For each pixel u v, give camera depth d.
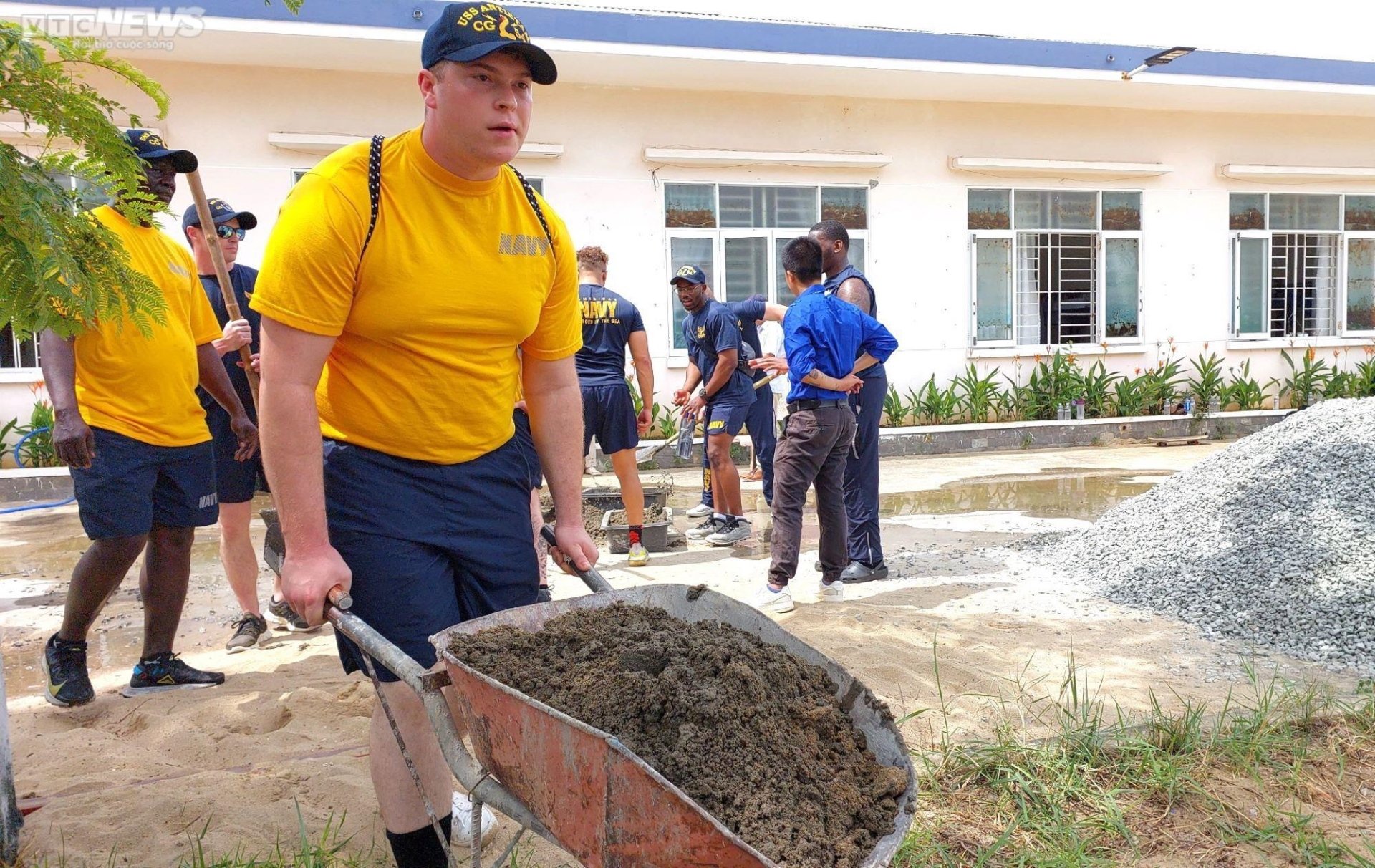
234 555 4.77
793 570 5.23
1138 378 15.12
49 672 3.99
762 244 13.70
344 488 2.39
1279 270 16.16
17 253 2.46
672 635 2.12
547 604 2.33
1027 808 3.02
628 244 13.10
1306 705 3.77
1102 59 13.52
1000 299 14.94
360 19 10.66
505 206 2.40
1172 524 6.30
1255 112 15.59
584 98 12.84
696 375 8.04
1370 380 15.87
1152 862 2.81
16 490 9.88
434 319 2.30
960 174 14.45
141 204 2.95
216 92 11.33
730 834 1.55
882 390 5.94
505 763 1.90
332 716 3.81
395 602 2.38
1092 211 15.17
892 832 1.79
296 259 2.13
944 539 7.45
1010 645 4.67
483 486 2.51
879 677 4.11
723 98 13.38
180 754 3.50
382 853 2.79
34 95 2.52
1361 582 4.97
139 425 3.83
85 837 2.81
